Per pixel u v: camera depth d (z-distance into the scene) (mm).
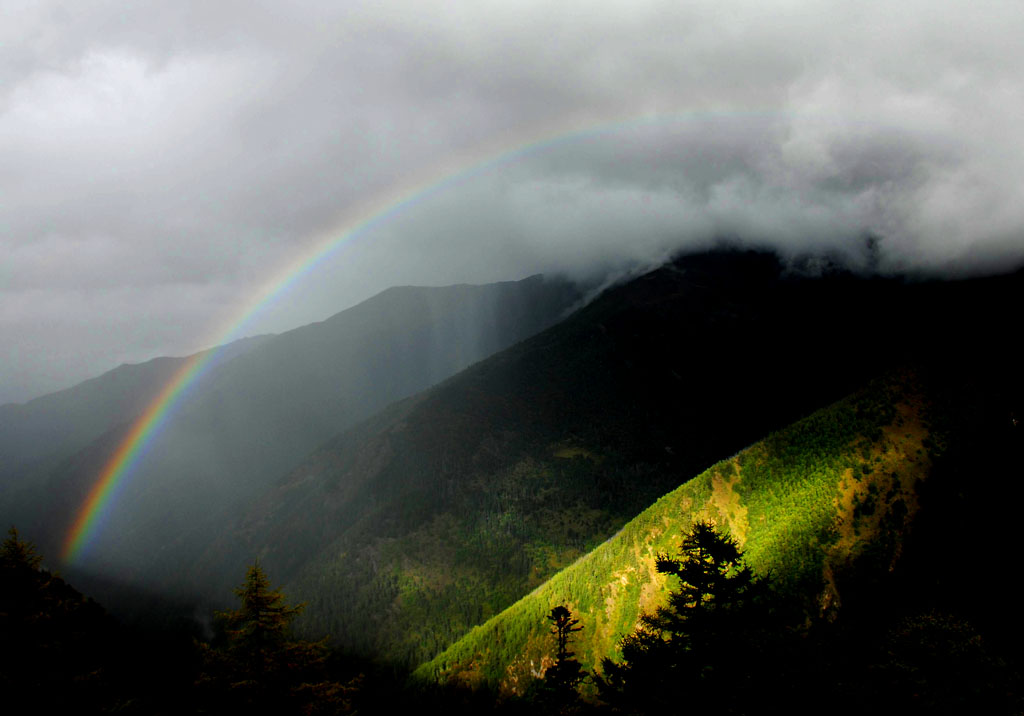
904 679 28250
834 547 80188
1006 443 82188
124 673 46344
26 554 34594
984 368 97125
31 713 30719
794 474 96750
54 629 34000
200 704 33938
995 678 29234
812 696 26594
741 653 28141
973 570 66250
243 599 34594
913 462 86125
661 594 101312
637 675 30312
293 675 34688
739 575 30641
